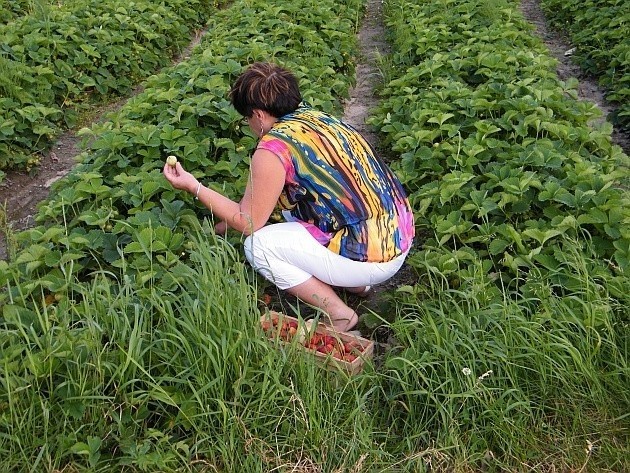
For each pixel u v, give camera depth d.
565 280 3.44
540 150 4.46
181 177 3.34
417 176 4.70
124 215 4.19
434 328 3.04
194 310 2.96
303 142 3.12
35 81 6.25
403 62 7.40
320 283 3.41
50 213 4.00
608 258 3.68
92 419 2.75
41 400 2.68
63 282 3.30
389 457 2.82
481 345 3.08
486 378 3.00
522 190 4.01
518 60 6.39
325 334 3.32
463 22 7.88
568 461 2.79
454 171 4.33
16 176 5.54
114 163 4.65
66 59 7.03
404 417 3.02
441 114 5.05
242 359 2.92
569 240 3.63
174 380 2.83
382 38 9.23
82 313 3.07
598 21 7.95
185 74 5.89
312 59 6.85
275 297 3.83
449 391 2.96
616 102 6.60
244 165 4.67
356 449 2.80
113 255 3.64
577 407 2.93
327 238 3.24
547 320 3.19
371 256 3.26
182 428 2.85
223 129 4.98
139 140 4.59
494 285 3.59
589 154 4.77
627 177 4.50
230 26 7.94
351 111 6.80
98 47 7.29
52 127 6.21
